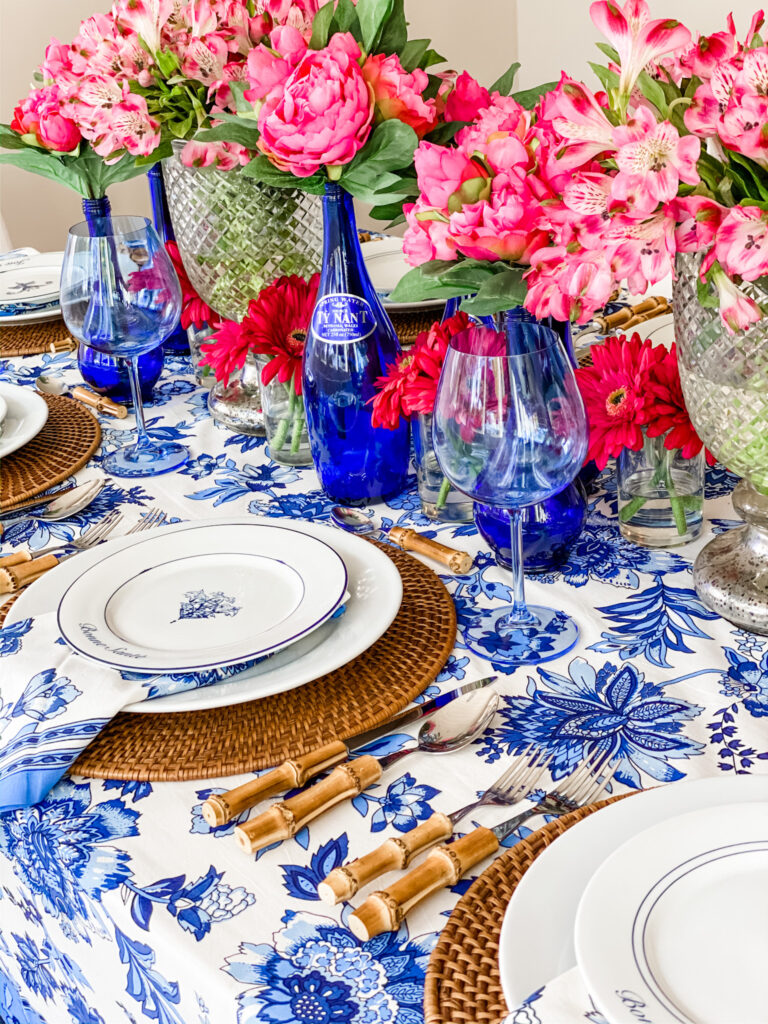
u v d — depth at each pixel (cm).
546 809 62
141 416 122
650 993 43
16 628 81
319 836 62
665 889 49
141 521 104
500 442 74
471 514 101
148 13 104
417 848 59
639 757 67
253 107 93
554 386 73
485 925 53
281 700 73
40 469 113
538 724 71
